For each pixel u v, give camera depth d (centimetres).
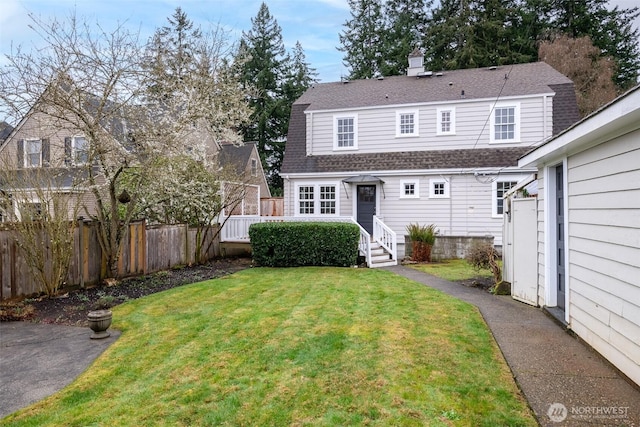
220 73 1145
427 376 378
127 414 322
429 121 1518
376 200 1519
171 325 564
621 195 382
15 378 405
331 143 1612
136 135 840
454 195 1439
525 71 1598
